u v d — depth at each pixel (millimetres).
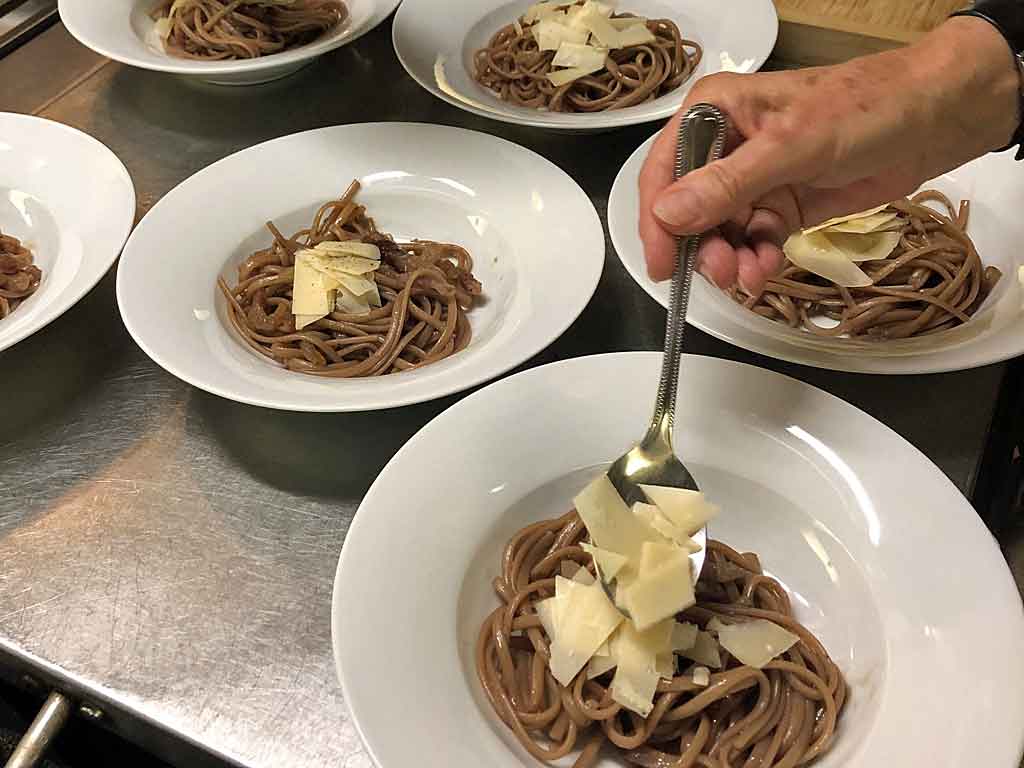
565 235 940
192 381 782
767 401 745
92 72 1284
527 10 1317
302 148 1054
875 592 658
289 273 966
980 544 648
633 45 1221
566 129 1057
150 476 805
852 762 579
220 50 1232
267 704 647
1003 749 550
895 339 876
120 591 721
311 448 823
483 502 707
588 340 902
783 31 1212
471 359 823
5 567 740
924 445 797
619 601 627
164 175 1123
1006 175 963
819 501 707
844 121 672
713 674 641
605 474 682
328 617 699
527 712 631
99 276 897
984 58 712
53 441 835
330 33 1288
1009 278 903
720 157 655
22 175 1044
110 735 937
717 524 746
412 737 562
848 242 915
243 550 747
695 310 812
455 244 1029
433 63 1201
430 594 649
